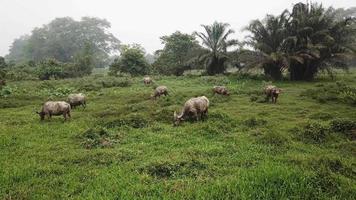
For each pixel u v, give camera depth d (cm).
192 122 1530
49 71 5203
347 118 1519
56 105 1619
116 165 978
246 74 3803
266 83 3158
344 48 3419
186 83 3556
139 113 1753
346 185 776
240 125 1453
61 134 1352
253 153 1056
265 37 3738
